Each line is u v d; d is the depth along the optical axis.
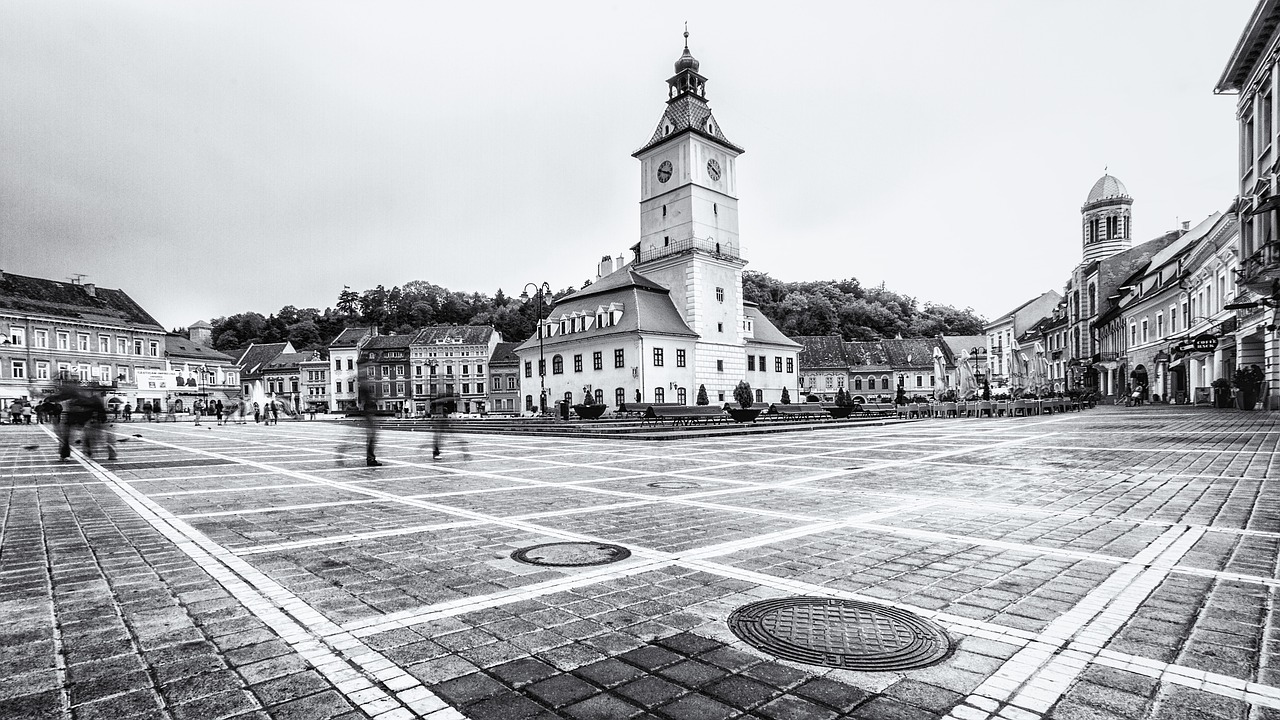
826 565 4.98
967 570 4.82
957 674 3.04
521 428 28.64
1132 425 22.88
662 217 57.69
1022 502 7.82
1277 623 3.65
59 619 3.83
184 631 3.63
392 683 2.98
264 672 3.09
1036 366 66.62
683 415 30.06
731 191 58.75
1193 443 15.14
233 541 5.95
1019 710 2.70
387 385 93.19
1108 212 72.19
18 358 63.59
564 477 10.98
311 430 34.62
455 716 2.68
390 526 6.63
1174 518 6.71
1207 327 39.78
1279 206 22.00
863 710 2.71
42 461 14.82
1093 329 69.88
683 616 3.85
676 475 11.07
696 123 56.00
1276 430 18.42
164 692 2.88
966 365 45.72
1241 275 24.11
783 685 2.95
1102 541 5.73
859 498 8.26
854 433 23.70
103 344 71.88
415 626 3.71
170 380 73.62
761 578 4.62
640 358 49.81
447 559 5.23
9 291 67.00
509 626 3.71
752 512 7.30
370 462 13.59
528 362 61.19
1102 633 3.53
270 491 9.41
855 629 3.62
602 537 6.03
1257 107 25.97
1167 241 64.00
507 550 5.53
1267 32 24.70
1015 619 3.76
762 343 62.12
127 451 18.09
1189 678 2.97
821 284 137.12
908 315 137.38
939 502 7.90
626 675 3.07
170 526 6.68
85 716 2.66
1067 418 31.25
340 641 3.49
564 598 4.21
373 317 132.75
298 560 5.22
